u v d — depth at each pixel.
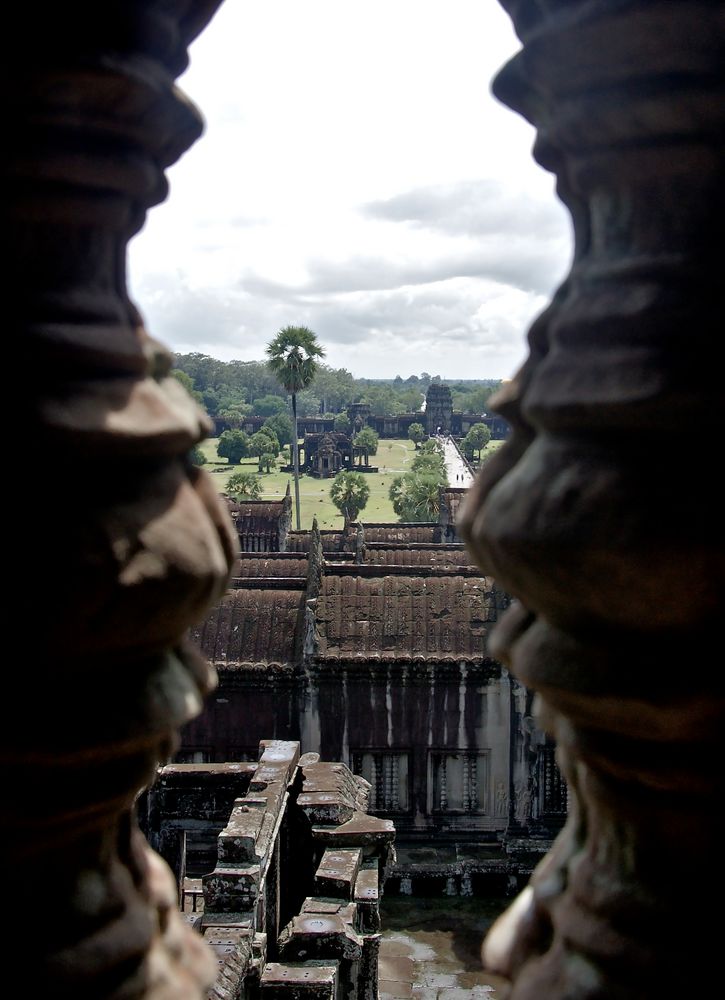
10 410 2.66
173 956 3.24
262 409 196.38
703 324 2.57
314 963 11.48
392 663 23.80
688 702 2.54
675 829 2.74
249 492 90.06
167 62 3.04
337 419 183.88
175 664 3.03
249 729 24.22
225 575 3.02
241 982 10.00
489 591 24.75
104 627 2.65
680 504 2.52
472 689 23.92
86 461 2.69
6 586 2.58
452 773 24.14
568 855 3.12
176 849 15.96
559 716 3.02
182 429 2.90
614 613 2.61
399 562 36.59
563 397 2.70
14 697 2.63
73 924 2.83
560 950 2.95
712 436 2.55
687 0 2.45
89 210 2.80
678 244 2.65
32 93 2.65
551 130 2.88
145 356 2.90
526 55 2.81
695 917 2.72
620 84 2.63
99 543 2.63
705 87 2.52
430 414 194.62
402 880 23.08
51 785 2.70
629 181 2.71
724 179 2.62
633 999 2.71
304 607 25.28
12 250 2.74
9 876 2.79
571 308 2.81
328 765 16.31
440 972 20.03
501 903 22.88
